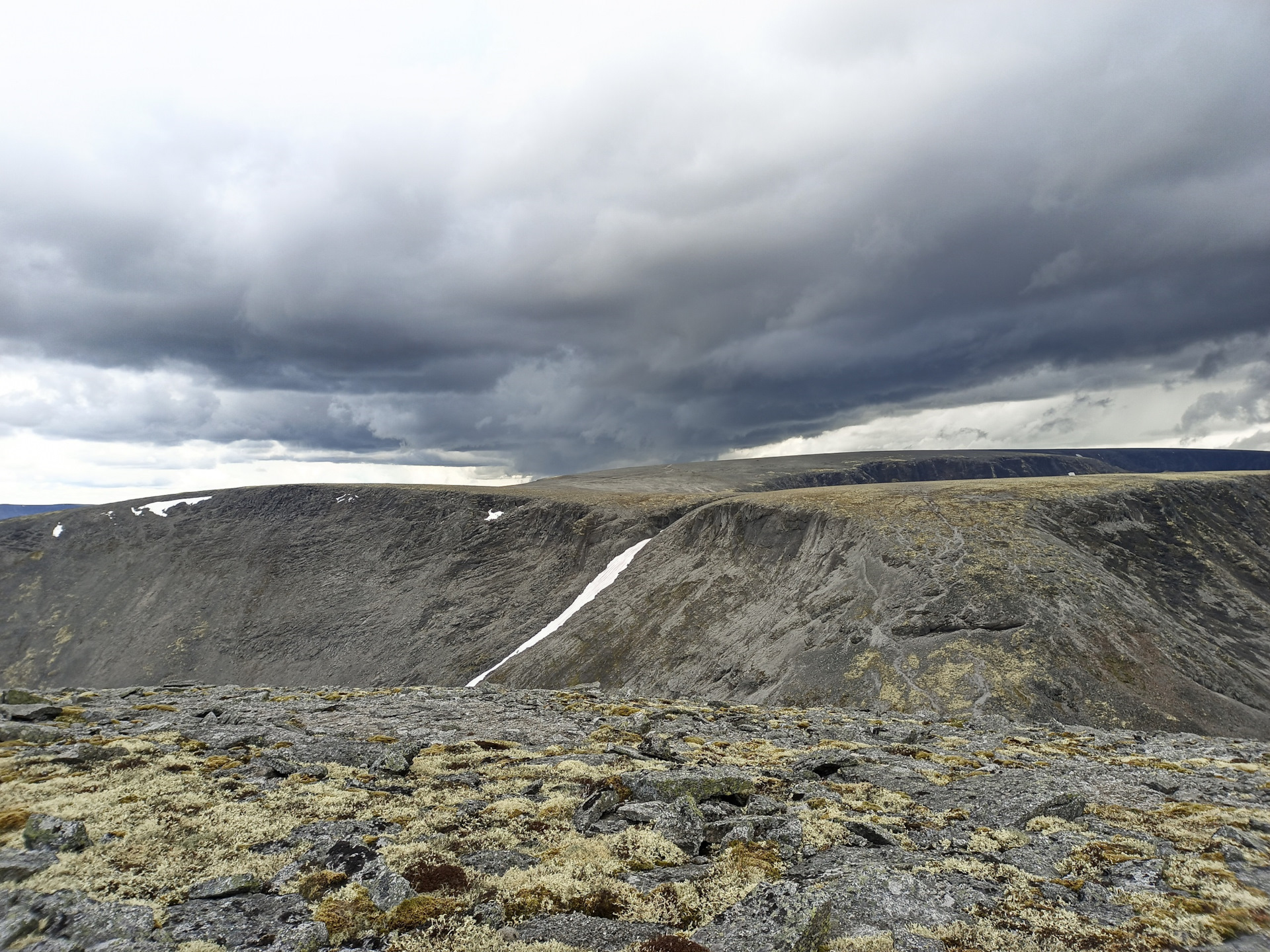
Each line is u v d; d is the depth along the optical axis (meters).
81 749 20.25
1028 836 16.66
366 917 11.37
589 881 13.20
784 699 68.94
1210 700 61.81
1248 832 16.84
